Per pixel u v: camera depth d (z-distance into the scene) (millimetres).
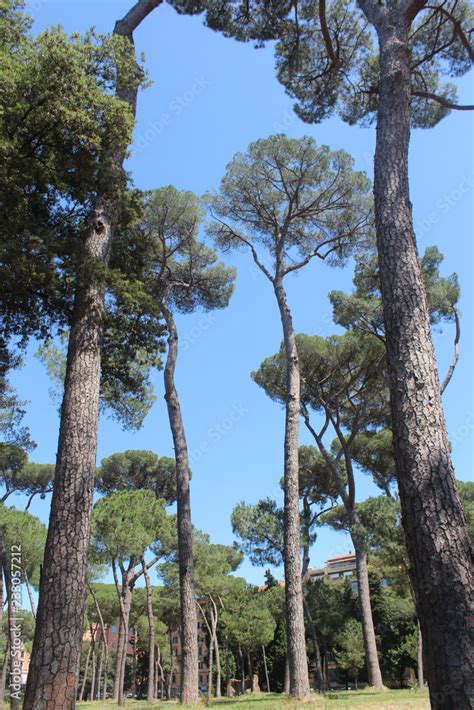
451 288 17391
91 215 8805
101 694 53938
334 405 21438
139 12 10375
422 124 12484
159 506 21719
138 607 40156
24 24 8891
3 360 11578
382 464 23078
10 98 7672
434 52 9773
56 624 5844
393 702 10617
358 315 17781
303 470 24828
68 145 8570
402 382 4855
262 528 21453
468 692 3562
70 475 6617
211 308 19391
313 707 9953
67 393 7160
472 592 3908
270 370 22219
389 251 5496
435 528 4168
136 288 9227
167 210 16969
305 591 24688
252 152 16062
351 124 12773
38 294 9156
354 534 17656
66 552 6207
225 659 45000
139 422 19000
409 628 33375
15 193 8047
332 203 16469
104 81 9078
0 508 18266
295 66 12141
